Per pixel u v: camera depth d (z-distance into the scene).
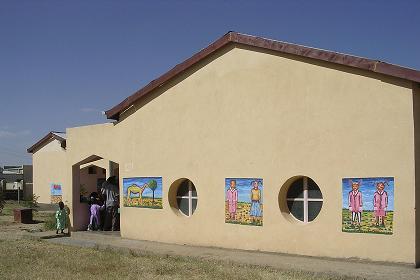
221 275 9.58
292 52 11.30
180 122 13.88
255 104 12.16
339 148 10.66
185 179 13.91
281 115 11.64
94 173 25.56
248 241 12.24
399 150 9.87
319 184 10.95
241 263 10.65
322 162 10.91
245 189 12.32
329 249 10.77
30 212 23.02
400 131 9.87
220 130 12.91
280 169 11.63
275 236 11.71
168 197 14.12
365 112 10.31
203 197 13.25
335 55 10.59
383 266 9.82
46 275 10.16
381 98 10.11
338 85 10.71
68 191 17.22
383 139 10.07
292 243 11.40
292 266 10.08
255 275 9.45
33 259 12.08
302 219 11.54
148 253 12.38
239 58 12.55
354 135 10.45
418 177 9.83
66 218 17.23
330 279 9.00
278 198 11.66
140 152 14.95
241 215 12.38
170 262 11.17
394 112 9.95
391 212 9.92
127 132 15.34
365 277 8.88
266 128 11.93
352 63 10.33
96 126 16.31
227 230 12.68
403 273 9.15
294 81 11.41
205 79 13.29
